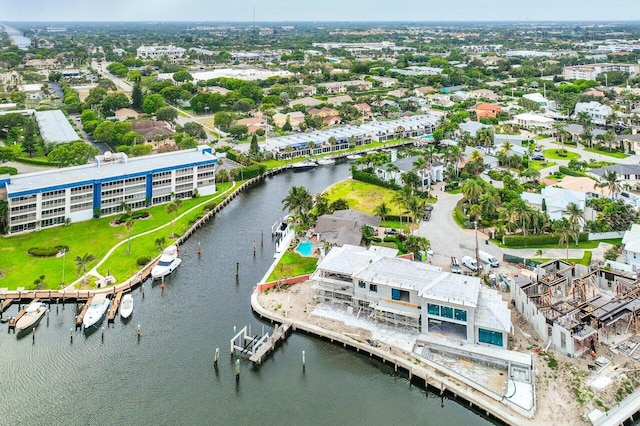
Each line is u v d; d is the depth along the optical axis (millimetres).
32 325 135000
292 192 195750
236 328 134500
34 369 119750
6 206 184625
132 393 112375
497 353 116188
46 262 165625
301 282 154375
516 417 99312
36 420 105188
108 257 170125
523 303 132625
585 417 98500
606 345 119500
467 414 105812
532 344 120562
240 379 116375
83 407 108438
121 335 132250
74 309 144250
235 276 162750
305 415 106438
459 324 124750
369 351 121312
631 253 155625
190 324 136750
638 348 117625
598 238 179625
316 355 124000
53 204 194625
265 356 122938
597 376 109125
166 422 104562
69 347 127438
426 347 121438
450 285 124812
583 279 138625
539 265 149375
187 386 114312
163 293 152500
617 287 140375
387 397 111062
